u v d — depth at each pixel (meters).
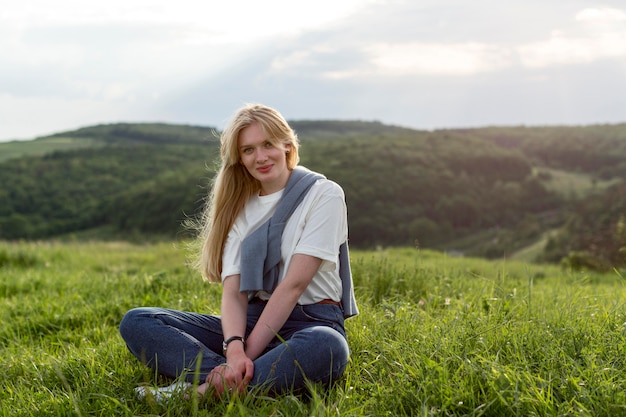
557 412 2.29
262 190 3.21
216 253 3.24
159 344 2.90
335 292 3.11
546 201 101.75
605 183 114.12
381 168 100.25
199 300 4.96
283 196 3.10
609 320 3.46
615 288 5.52
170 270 9.95
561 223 86.12
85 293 6.11
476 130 156.25
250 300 3.16
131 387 2.90
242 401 2.62
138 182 119.94
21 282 6.99
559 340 3.05
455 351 2.92
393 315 3.76
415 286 5.32
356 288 5.20
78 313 5.16
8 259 10.62
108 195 110.31
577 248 32.84
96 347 3.90
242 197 3.21
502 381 2.48
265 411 2.50
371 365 3.06
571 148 137.00
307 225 3.01
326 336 2.75
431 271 6.02
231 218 3.20
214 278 3.33
